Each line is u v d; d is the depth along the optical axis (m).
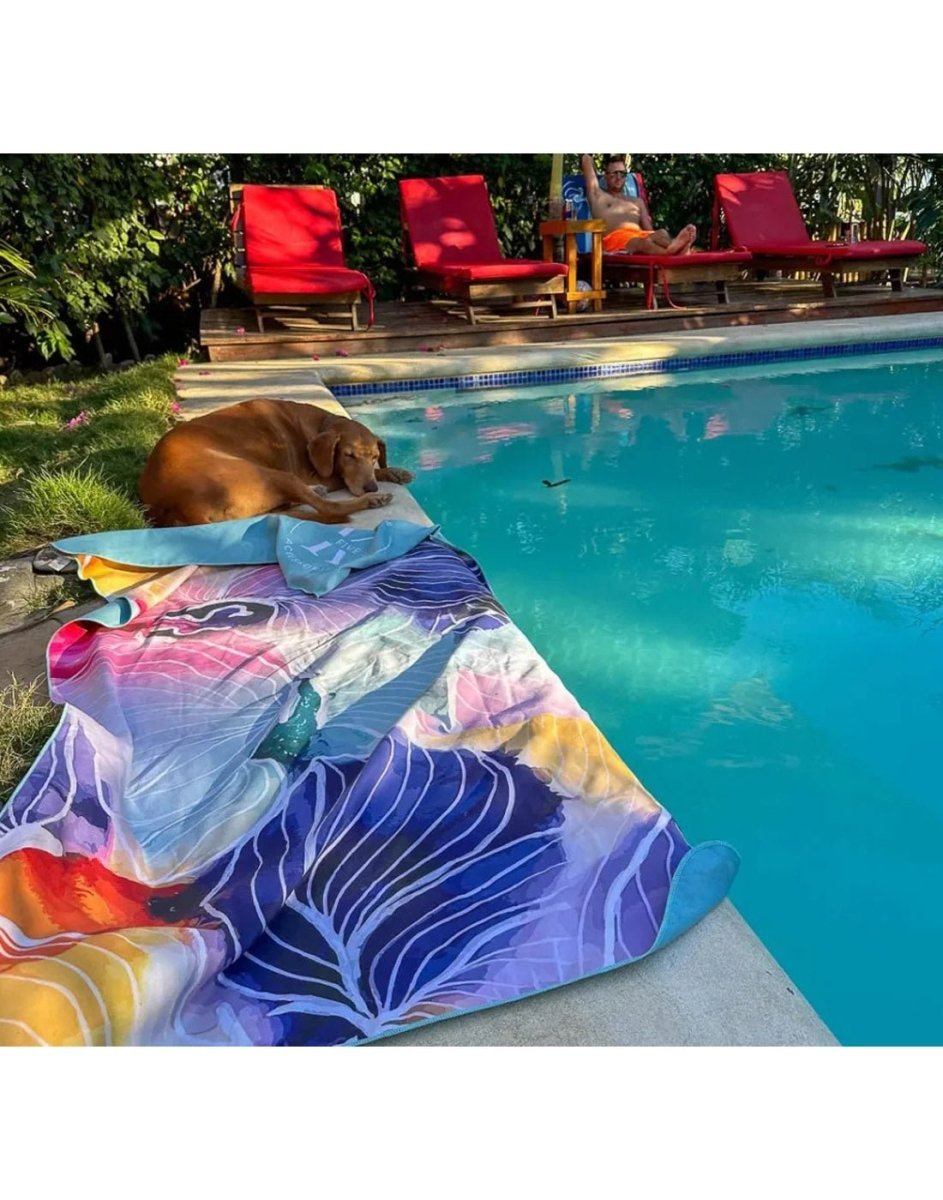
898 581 3.48
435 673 2.27
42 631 2.63
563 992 1.42
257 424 3.77
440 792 1.81
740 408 5.92
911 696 2.73
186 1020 1.35
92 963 1.34
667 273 7.76
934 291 8.77
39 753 1.95
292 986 1.41
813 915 1.92
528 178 9.52
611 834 1.72
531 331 7.43
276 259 7.34
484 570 3.61
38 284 6.49
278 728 2.05
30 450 4.46
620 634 3.09
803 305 8.05
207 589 2.85
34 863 1.57
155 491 3.36
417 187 8.12
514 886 1.59
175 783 1.90
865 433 5.36
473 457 5.04
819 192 10.60
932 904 1.96
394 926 1.51
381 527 3.22
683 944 1.51
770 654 2.96
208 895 1.57
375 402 6.21
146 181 7.47
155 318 8.95
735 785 2.33
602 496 4.43
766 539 3.88
